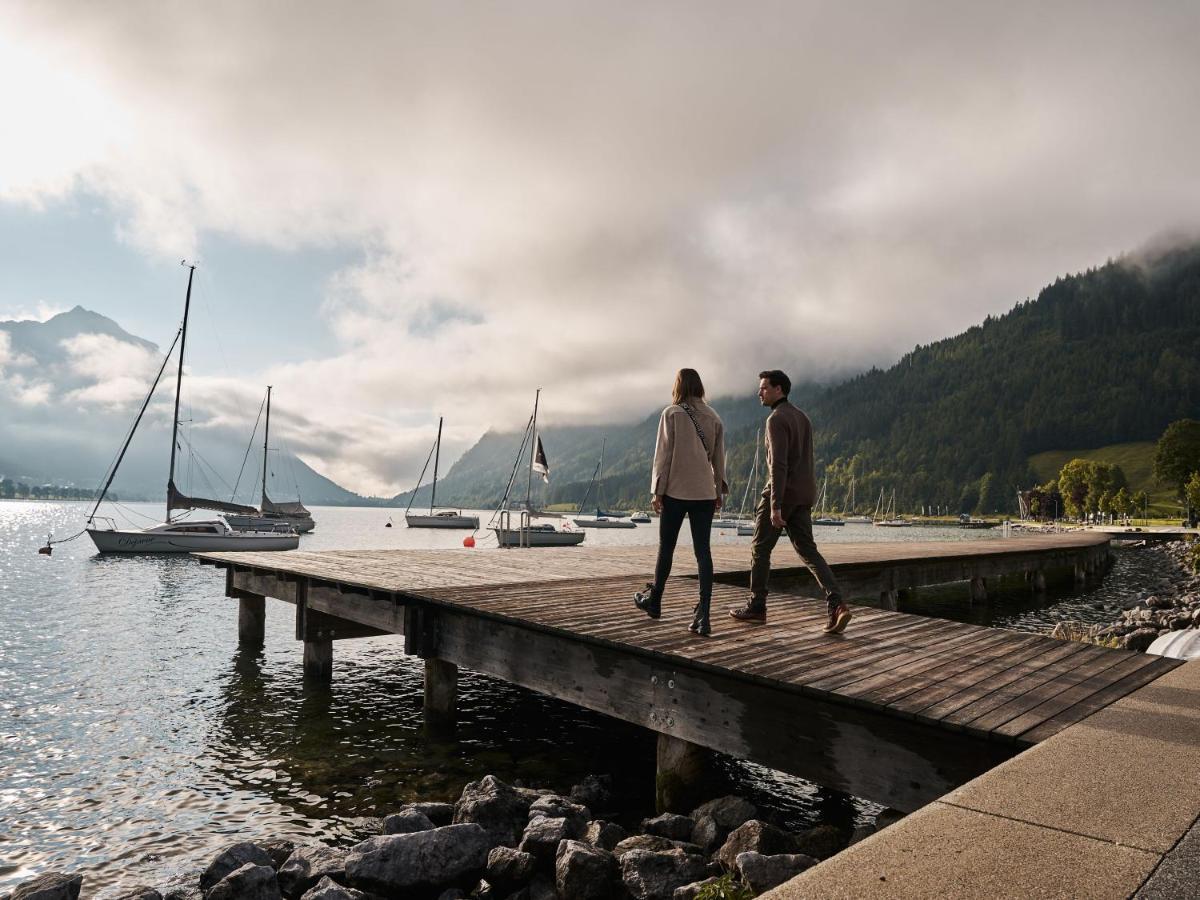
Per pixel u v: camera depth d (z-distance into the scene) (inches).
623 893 201.5
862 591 687.7
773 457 272.7
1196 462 4101.9
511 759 351.9
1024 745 169.9
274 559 625.9
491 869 218.4
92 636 696.4
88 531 1824.6
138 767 347.6
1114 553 2329.0
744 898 157.9
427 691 396.5
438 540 3307.1
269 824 285.9
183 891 226.1
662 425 265.9
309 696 472.1
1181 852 92.6
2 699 466.0
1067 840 97.0
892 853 93.3
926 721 186.4
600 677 288.8
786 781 324.5
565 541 2527.1
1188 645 297.0
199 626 756.0
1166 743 146.8
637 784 317.4
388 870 215.8
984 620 837.8
